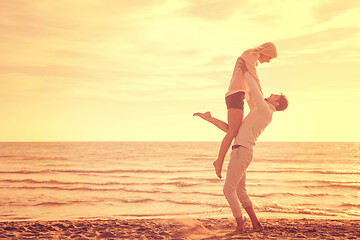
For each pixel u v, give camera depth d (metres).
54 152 70.31
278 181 21.45
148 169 31.38
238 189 4.98
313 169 31.97
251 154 4.61
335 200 13.46
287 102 4.75
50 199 12.84
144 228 5.96
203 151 74.00
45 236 5.06
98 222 7.07
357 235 4.92
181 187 18.03
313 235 4.82
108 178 23.48
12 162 41.94
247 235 4.59
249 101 4.75
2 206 11.15
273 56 4.65
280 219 7.90
